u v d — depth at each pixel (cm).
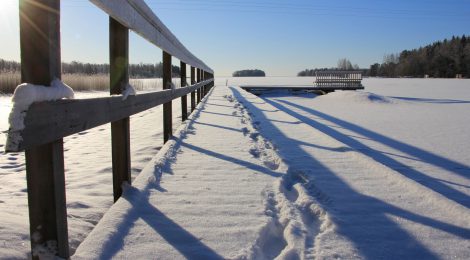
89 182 317
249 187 288
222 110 933
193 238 195
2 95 1891
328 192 278
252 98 1489
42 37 140
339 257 176
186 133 562
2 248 172
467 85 4375
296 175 337
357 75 2662
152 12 321
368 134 664
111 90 252
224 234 200
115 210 224
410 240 197
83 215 235
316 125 789
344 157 405
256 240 193
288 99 2033
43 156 145
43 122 130
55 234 148
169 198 259
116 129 257
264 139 520
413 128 768
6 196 283
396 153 482
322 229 215
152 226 209
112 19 248
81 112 164
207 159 386
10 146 115
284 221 221
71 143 564
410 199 264
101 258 170
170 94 463
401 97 2161
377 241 195
